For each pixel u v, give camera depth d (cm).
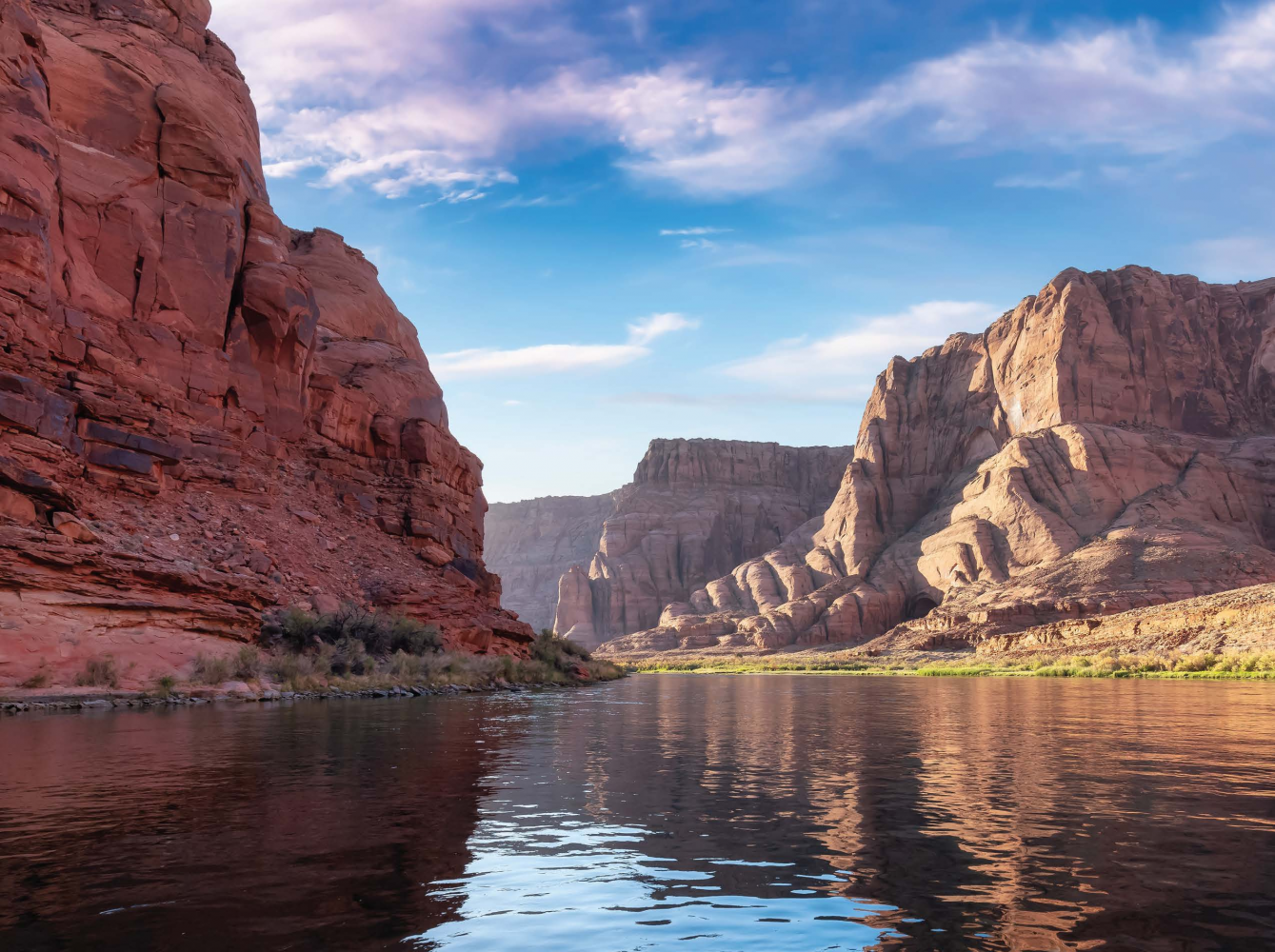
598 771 1216
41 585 2367
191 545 3167
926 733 1855
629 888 645
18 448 2664
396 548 4550
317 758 1280
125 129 3641
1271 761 1371
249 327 4050
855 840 800
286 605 3328
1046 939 539
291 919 562
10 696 2131
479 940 533
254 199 4541
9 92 2975
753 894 633
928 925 564
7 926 538
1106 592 10950
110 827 808
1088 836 818
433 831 816
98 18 4056
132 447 3173
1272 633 6328
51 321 3056
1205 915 584
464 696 3091
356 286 5616
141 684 2445
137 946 507
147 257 3572
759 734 1816
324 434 4519
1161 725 2056
